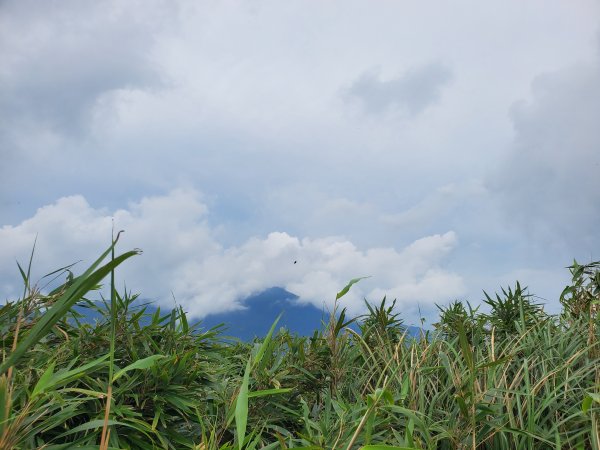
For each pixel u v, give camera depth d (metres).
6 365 0.81
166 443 1.86
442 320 3.16
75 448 1.46
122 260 0.84
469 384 1.89
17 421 1.12
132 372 2.03
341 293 2.02
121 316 2.07
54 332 1.97
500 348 2.71
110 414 1.79
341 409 2.09
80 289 0.83
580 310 2.96
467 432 1.88
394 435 1.93
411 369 2.29
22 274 1.77
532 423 1.88
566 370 2.27
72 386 1.83
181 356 2.13
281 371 2.51
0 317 1.75
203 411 2.11
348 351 2.75
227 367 2.64
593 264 3.04
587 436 2.01
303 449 1.42
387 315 3.17
